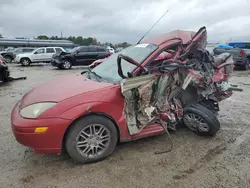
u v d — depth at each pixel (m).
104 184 2.35
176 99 3.51
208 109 3.49
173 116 3.31
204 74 3.56
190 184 2.34
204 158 2.84
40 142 2.37
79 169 2.60
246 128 3.80
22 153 2.96
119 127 2.74
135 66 3.00
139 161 2.76
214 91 3.74
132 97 2.81
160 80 3.03
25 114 2.43
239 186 2.31
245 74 10.57
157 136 3.45
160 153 2.95
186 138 3.39
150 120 3.00
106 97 2.62
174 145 3.16
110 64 3.48
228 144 3.21
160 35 3.58
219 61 4.00
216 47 13.34
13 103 5.44
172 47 3.19
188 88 3.64
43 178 2.44
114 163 2.72
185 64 3.29
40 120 2.34
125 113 2.79
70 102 2.46
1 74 8.48
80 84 2.87
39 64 18.67
